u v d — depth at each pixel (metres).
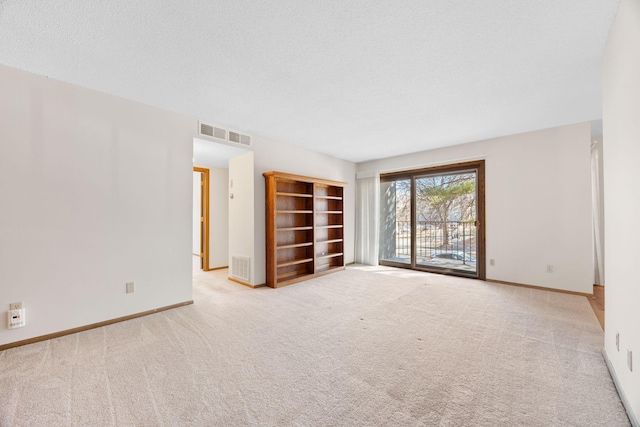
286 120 3.44
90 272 2.57
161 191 3.06
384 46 1.93
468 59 2.10
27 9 1.54
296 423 1.40
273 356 2.07
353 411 1.48
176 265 3.18
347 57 2.07
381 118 3.37
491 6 1.55
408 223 5.50
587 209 3.54
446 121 3.48
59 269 2.40
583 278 3.57
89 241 2.57
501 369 1.88
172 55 2.04
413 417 1.44
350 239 5.95
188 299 3.28
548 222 3.81
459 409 1.50
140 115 2.90
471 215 4.71
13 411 1.47
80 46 1.92
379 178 5.79
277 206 4.35
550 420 1.41
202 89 2.59
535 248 3.91
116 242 2.73
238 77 2.37
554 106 3.01
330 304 3.27
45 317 2.33
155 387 1.69
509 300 3.39
